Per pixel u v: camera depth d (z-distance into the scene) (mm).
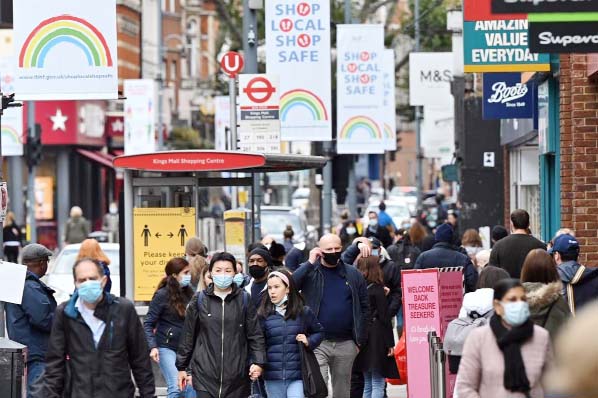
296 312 32312
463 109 90562
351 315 35594
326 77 64875
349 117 74812
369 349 38625
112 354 25484
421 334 34719
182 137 190125
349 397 36188
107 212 164250
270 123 59125
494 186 90312
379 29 74500
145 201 47000
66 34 43562
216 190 173750
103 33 43531
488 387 21734
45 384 25609
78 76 43625
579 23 28375
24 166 146375
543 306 25391
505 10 28500
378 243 42875
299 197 181375
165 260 45375
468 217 90438
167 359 36156
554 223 52969
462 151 90875
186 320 31469
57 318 25641
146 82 114000
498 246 36562
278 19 64812
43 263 33500
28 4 43594
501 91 58312
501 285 21734
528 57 40531
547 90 51250
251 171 49656
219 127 89062
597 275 30297
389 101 84812
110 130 159750
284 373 32250
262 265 35594
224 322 31047
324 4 64562
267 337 32312
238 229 53531
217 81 165500
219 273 31078
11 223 103125
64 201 147000
